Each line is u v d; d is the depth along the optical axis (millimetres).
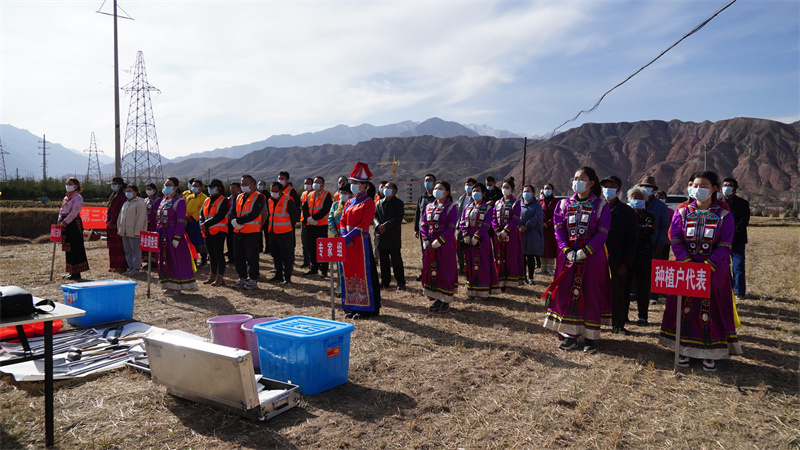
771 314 7266
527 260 10094
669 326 5305
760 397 4281
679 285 4895
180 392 4133
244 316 5414
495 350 5605
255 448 3416
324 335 4375
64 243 9656
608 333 6426
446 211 7355
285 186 11836
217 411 3984
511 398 4301
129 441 3494
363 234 6961
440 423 3840
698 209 5109
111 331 6199
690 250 5098
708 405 4148
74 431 3623
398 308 7703
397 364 5156
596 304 5559
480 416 3959
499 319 7035
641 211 6898
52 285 9203
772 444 3490
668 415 3973
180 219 8469
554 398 4285
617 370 4996
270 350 4562
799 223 36156
